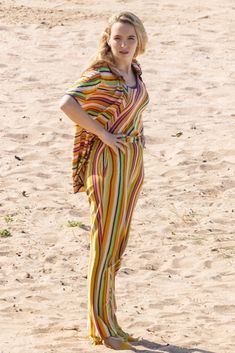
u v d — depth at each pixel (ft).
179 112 69.67
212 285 40.19
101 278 31.63
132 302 37.93
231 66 83.15
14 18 98.99
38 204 50.57
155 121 67.05
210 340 33.47
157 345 32.27
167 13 103.40
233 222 48.06
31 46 88.33
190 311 36.99
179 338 33.40
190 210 49.70
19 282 40.11
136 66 32.30
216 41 91.71
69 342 32.50
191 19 100.63
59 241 45.29
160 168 56.95
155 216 48.83
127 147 31.63
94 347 31.89
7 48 87.04
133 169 31.78
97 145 31.78
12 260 42.65
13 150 60.18
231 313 37.01
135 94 31.83
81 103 31.17
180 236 45.98
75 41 90.58
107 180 31.40
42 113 68.39
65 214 49.06
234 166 57.26
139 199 51.37
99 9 104.78
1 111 68.74
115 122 31.71
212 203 51.01
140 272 41.60
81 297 38.55
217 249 44.29
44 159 58.70
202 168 56.95
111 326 31.99
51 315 36.32
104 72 31.35
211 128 65.72
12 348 31.91
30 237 45.68
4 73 79.00
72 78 78.07
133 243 44.88
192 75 79.92
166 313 36.63
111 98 31.58
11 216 48.57
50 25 96.53
